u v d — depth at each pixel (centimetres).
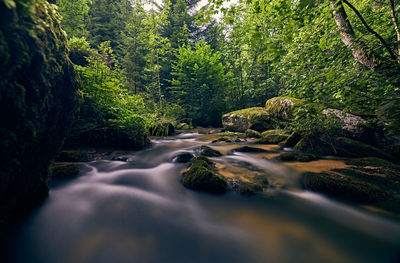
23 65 141
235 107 2038
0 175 130
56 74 194
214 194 328
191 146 755
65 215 247
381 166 429
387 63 300
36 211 243
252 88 1825
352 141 574
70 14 1506
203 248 201
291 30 280
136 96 877
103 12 2338
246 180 373
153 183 375
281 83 1538
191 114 1855
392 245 205
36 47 155
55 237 207
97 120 614
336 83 324
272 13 298
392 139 568
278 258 189
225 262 184
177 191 341
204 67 1848
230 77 2033
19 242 194
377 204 280
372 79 288
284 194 329
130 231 225
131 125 667
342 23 405
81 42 1083
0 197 147
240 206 292
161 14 1361
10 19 128
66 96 228
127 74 1709
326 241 212
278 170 438
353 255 192
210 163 473
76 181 359
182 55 1895
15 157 145
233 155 597
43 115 180
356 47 337
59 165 413
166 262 182
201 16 297
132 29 1769
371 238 216
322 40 391
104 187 345
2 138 127
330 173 395
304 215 266
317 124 552
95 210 266
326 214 268
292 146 704
